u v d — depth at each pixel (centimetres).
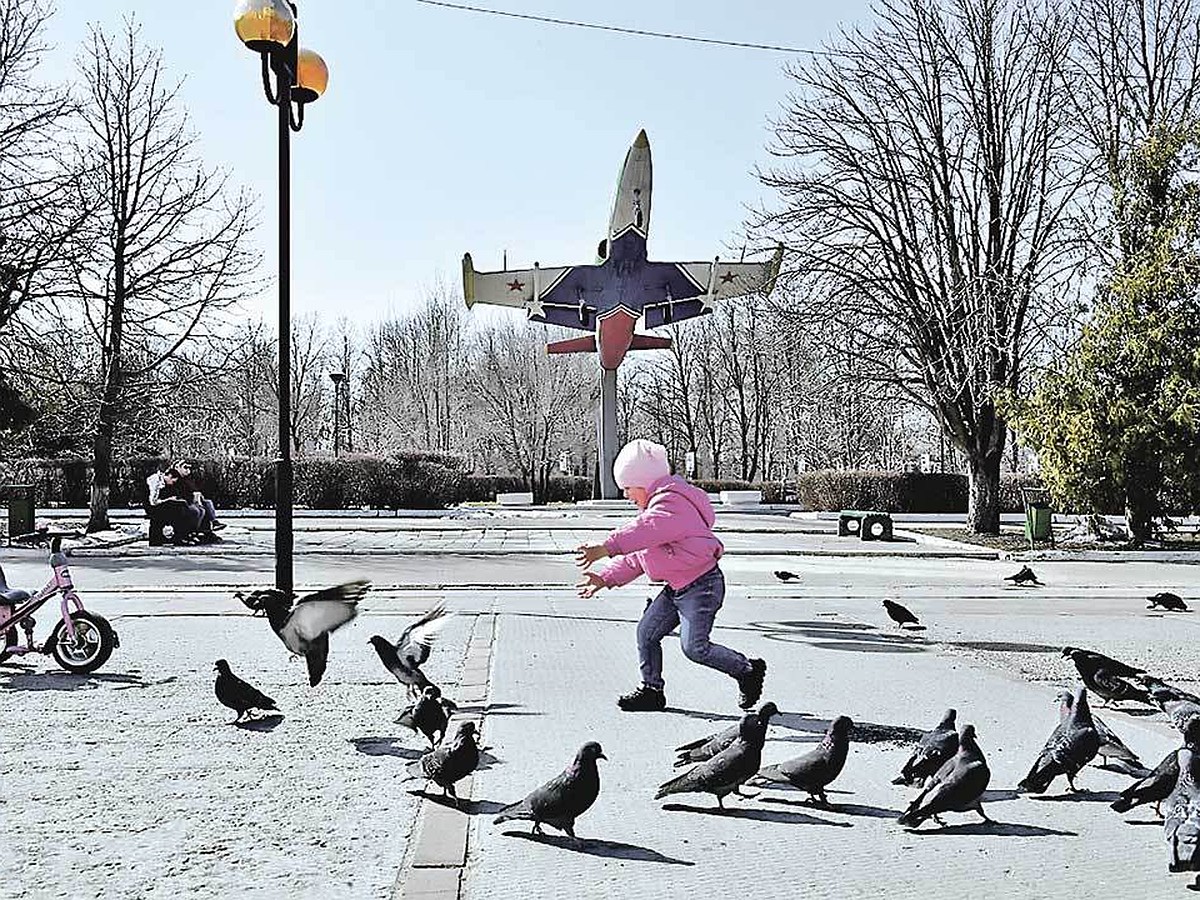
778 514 4803
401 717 719
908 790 650
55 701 902
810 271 3291
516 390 7469
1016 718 853
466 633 1312
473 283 4622
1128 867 521
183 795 635
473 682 995
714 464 7888
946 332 3247
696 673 1052
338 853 538
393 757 722
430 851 538
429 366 8275
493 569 2242
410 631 855
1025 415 2925
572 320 4712
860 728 812
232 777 673
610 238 4603
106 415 3394
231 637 1262
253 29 1372
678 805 621
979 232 3266
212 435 7038
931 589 1922
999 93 3234
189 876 506
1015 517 4647
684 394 7750
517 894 486
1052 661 1152
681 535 868
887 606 1384
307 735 782
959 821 592
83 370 3612
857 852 542
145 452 5356
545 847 549
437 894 483
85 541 2972
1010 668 1108
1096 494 2850
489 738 779
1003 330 3188
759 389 7506
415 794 636
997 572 2308
